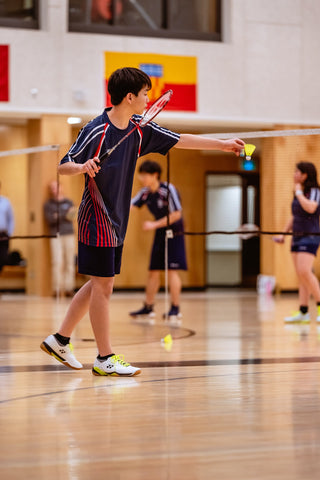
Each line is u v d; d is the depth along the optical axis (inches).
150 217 694.5
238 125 608.4
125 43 574.9
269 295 618.5
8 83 553.0
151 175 401.7
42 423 149.5
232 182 710.5
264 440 135.8
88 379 203.3
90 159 191.5
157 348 277.1
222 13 602.2
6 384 195.3
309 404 168.9
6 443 133.6
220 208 721.6
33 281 598.5
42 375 210.2
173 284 410.6
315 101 614.5
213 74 591.5
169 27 589.9
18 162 604.4
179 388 189.5
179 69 584.4
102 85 571.2
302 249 384.2
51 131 562.9
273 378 205.3
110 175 197.2
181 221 405.7
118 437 137.9
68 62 564.1
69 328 218.4
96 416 156.1
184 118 582.9
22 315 425.4
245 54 598.5
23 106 556.1
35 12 571.2
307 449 129.6
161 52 581.3
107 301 209.2
